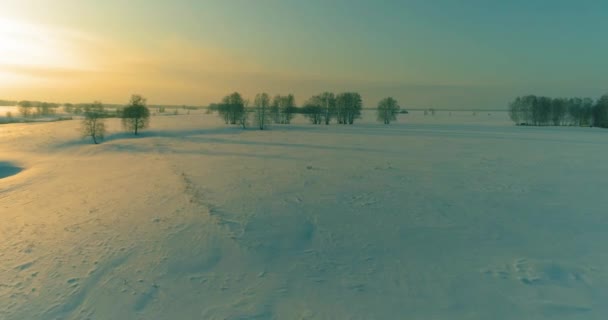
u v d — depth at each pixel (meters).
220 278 11.45
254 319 9.26
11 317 9.62
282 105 123.38
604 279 10.98
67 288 10.99
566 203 20.03
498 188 23.95
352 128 96.94
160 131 80.12
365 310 9.58
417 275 11.50
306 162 36.56
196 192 22.48
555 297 10.04
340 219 17.02
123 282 11.23
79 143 60.59
